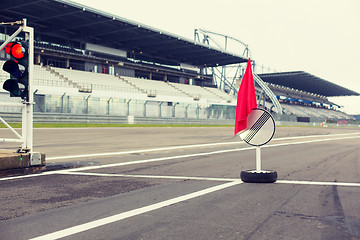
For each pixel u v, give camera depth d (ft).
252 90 19.95
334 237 10.35
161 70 204.44
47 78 131.75
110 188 18.24
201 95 202.69
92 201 15.21
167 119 145.69
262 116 19.76
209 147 46.78
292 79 327.88
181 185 19.12
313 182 20.03
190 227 11.37
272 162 30.25
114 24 153.89
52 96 115.44
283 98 308.60
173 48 202.18
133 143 52.03
